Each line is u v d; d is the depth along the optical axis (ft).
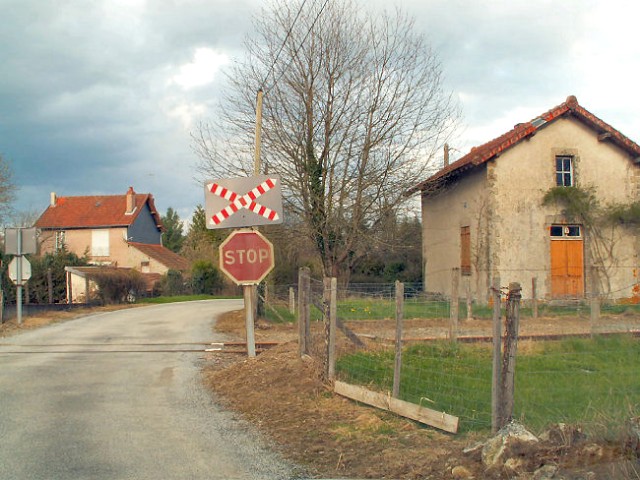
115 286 102.06
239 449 21.56
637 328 47.93
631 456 16.69
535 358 34.63
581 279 76.18
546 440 17.81
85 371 37.52
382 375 30.14
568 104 75.51
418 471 18.52
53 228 178.40
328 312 29.63
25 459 20.49
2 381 34.42
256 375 32.27
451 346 37.83
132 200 181.47
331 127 68.49
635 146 76.28
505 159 75.25
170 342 50.19
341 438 22.03
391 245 71.67
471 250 79.92
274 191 37.47
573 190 74.95
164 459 20.48
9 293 90.99
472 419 22.77
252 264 37.55
